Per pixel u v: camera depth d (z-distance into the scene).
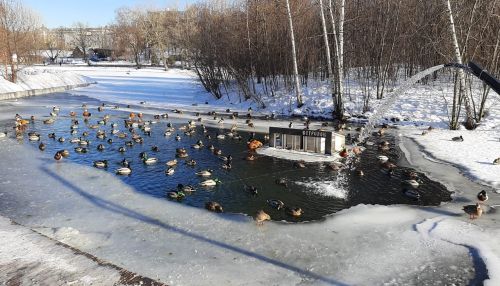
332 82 42.53
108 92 71.94
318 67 57.47
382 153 28.72
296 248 14.95
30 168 25.80
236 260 14.11
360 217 17.73
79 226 17.05
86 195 20.84
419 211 18.38
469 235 15.69
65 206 19.38
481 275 13.02
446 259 14.04
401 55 50.22
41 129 39.41
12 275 12.00
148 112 50.50
